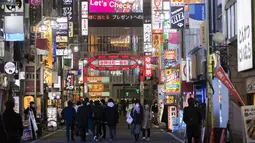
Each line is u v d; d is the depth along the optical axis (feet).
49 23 129.29
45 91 136.67
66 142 81.97
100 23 264.72
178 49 131.03
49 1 161.99
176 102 118.62
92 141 83.56
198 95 108.68
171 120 107.24
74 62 196.44
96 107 83.30
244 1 55.93
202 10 86.33
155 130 115.85
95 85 291.99
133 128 82.89
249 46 53.62
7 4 83.82
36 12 123.24
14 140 39.34
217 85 80.18
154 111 142.10
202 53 98.27
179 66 117.80
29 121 87.25
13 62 89.25
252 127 42.52
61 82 171.12
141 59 231.71
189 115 59.62
